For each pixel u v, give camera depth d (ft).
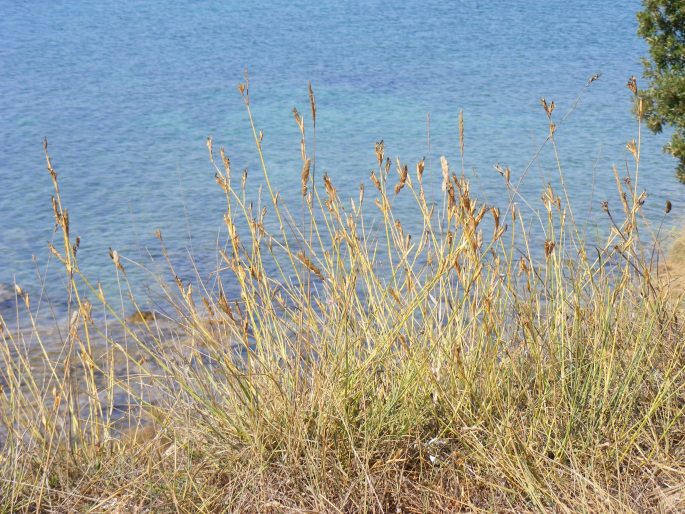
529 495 11.85
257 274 13.66
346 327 13.16
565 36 149.69
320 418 12.62
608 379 12.97
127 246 40.81
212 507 12.28
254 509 12.17
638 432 12.41
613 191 49.44
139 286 33.71
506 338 14.64
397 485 12.39
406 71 110.42
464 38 149.48
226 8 212.64
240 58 127.54
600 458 12.39
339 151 64.85
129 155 65.67
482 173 55.42
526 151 62.75
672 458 12.45
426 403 13.44
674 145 29.81
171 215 47.14
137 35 161.38
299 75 109.09
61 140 72.33
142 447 14.01
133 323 27.84
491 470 12.36
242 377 13.20
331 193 13.42
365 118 79.30
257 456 12.65
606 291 14.34
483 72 108.58
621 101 84.69
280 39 151.74
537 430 12.89
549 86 96.37
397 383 13.69
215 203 49.73
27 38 157.58
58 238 43.11
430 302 16.19
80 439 14.16
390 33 158.81
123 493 12.60
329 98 91.56
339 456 12.81
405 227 40.55
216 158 63.72
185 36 159.02
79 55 133.80
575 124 73.36
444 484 12.59
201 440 13.52
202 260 37.50
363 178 55.52
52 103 92.17
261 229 13.80
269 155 64.23
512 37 149.38
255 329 13.84
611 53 125.59
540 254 32.45
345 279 13.99
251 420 13.12
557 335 13.99
